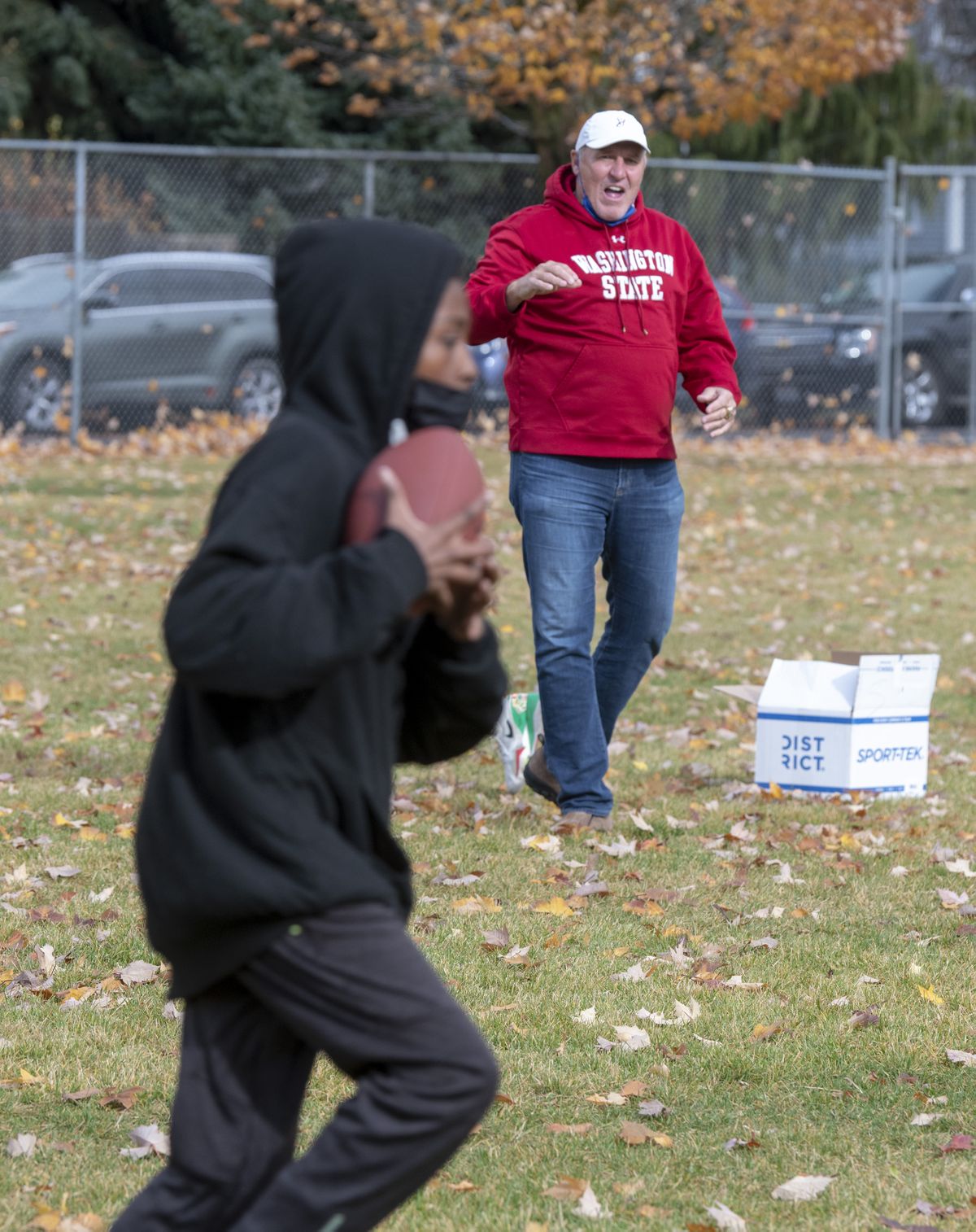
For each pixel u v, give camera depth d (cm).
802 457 6669
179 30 9456
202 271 6494
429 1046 795
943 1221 1123
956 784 2372
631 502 2005
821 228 7012
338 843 802
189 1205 845
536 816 2148
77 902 1783
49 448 6159
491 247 1977
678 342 2048
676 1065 1388
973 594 4069
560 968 1602
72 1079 1334
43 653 3203
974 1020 1488
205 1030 844
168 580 4047
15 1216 1109
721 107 7088
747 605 3894
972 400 7206
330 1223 793
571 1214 1127
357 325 801
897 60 9100
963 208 7494
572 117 6712
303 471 777
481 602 831
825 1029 1462
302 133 9094
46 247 6369
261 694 757
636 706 2859
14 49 9394
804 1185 1162
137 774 2344
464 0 6769
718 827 2112
